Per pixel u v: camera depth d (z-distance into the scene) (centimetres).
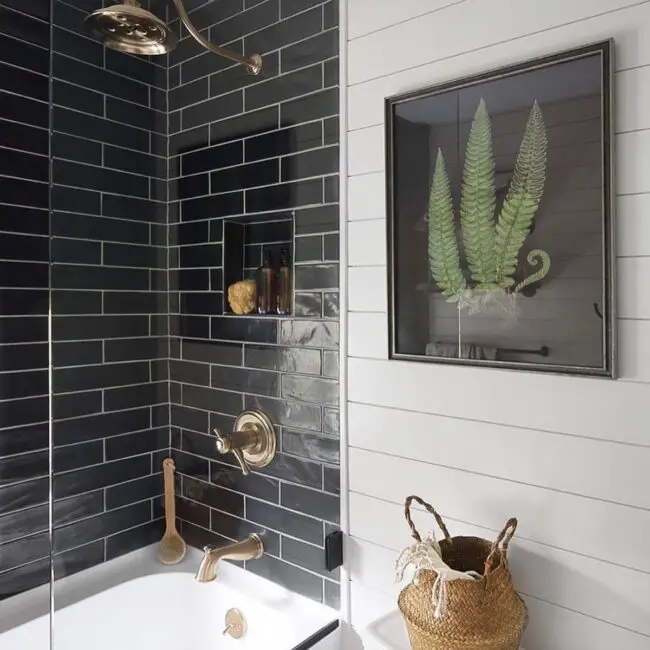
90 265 171
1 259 178
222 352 191
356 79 169
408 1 159
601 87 128
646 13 124
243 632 187
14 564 181
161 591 183
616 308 128
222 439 183
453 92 150
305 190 180
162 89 186
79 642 167
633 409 127
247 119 190
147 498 183
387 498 167
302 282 183
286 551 186
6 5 178
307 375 181
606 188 127
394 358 162
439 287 154
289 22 182
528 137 139
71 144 167
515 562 144
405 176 159
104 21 167
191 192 188
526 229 140
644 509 127
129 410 180
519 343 142
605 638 132
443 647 125
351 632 174
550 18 136
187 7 192
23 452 184
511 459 145
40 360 188
